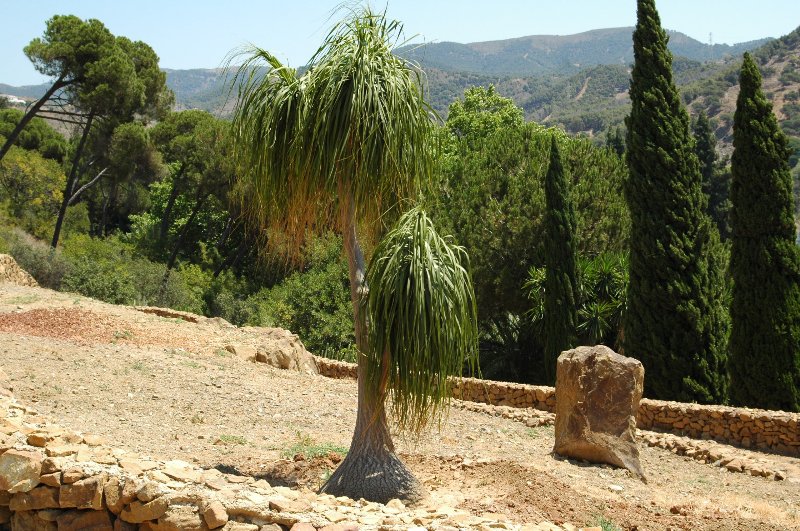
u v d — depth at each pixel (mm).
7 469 5281
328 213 7527
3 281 19000
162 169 37531
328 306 27594
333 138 6836
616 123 130500
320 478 7684
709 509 8492
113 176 34750
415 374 6598
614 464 10078
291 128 7125
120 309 16906
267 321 27781
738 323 15516
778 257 15070
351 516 5168
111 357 12156
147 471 5293
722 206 42562
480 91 44344
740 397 15516
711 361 16922
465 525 5273
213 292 32969
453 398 14523
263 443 9141
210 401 10836
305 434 9922
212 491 5145
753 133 15250
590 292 21281
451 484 7871
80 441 5824
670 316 16953
